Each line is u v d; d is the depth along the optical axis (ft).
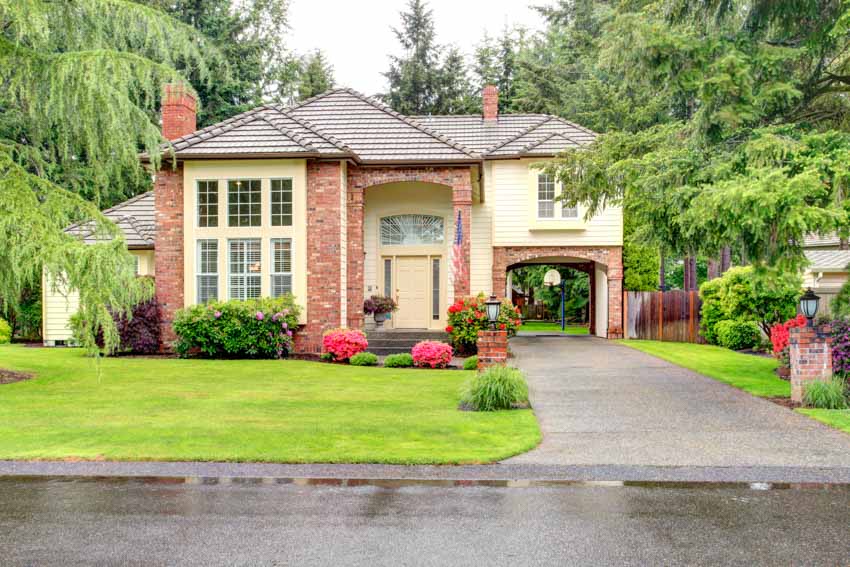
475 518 18.03
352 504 19.25
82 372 46.68
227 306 54.70
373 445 25.72
